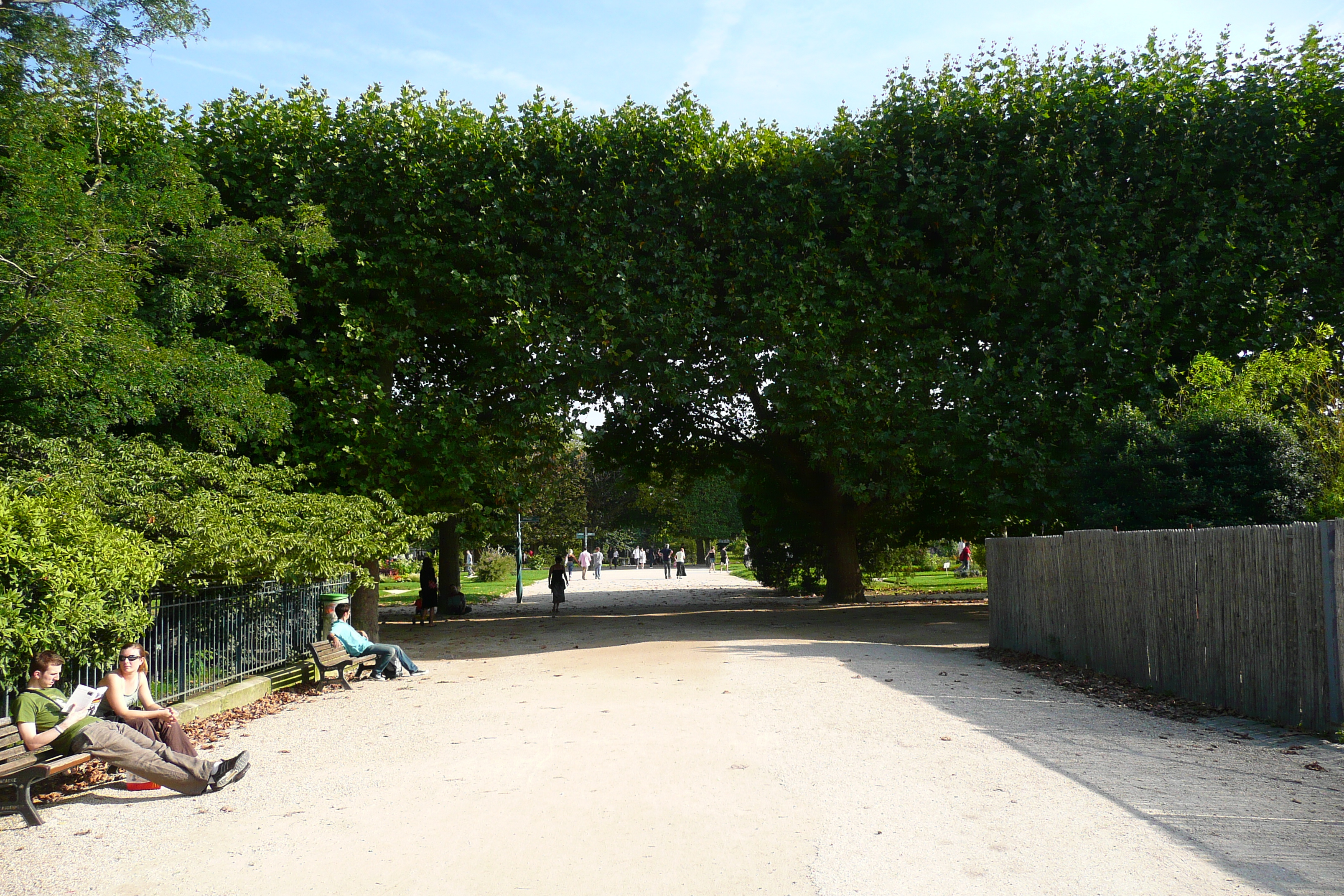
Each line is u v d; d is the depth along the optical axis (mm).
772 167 18859
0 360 11453
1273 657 8555
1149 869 4688
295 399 16750
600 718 9180
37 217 11078
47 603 7598
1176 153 18594
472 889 4668
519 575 30906
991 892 4438
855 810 5809
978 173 18641
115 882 4922
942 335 18391
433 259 17328
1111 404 17641
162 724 7496
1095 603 11945
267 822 5980
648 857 5070
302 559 11930
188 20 12453
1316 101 18875
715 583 44250
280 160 16609
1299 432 13656
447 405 16984
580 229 17750
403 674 13258
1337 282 18391
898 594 30188
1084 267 17953
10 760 6078
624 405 18453
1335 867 4688
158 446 12828
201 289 13984
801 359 17812
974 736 7945
